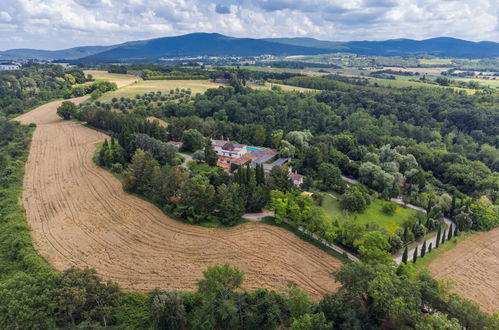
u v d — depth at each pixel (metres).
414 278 63.34
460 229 98.88
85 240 83.00
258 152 152.12
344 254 81.62
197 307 60.31
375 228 90.62
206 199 93.19
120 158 125.31
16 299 52.47
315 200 108.94
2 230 85.00
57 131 173.88
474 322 51.81
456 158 150.00
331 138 171.50
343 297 60.94
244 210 94.38
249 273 73.31
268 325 58.31
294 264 77.19
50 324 52.22
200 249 81.06
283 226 92.56
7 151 141.00
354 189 111.12
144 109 192.25
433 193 120.44
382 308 54.41
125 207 99.00
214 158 131.00
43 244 80.62
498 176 136.88
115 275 70.69
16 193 106.25
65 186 112.38
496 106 199.75
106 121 172.50
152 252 79.19
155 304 57.16
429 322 50.09
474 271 81.19
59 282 57.66
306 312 56.88
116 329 56.66
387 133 190.00
